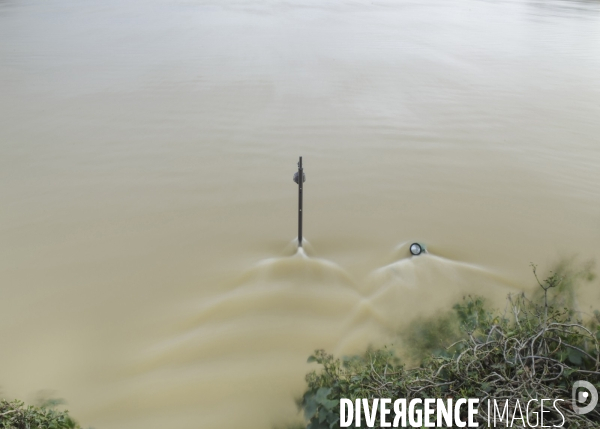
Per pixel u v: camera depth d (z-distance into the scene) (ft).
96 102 48.47
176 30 80.28
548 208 31.27
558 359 13.05
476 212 30.58
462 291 22.48
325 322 21.04
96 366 19.63
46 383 18.93
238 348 19.86
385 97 50.96
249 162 36.88
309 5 109.40
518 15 103.14
